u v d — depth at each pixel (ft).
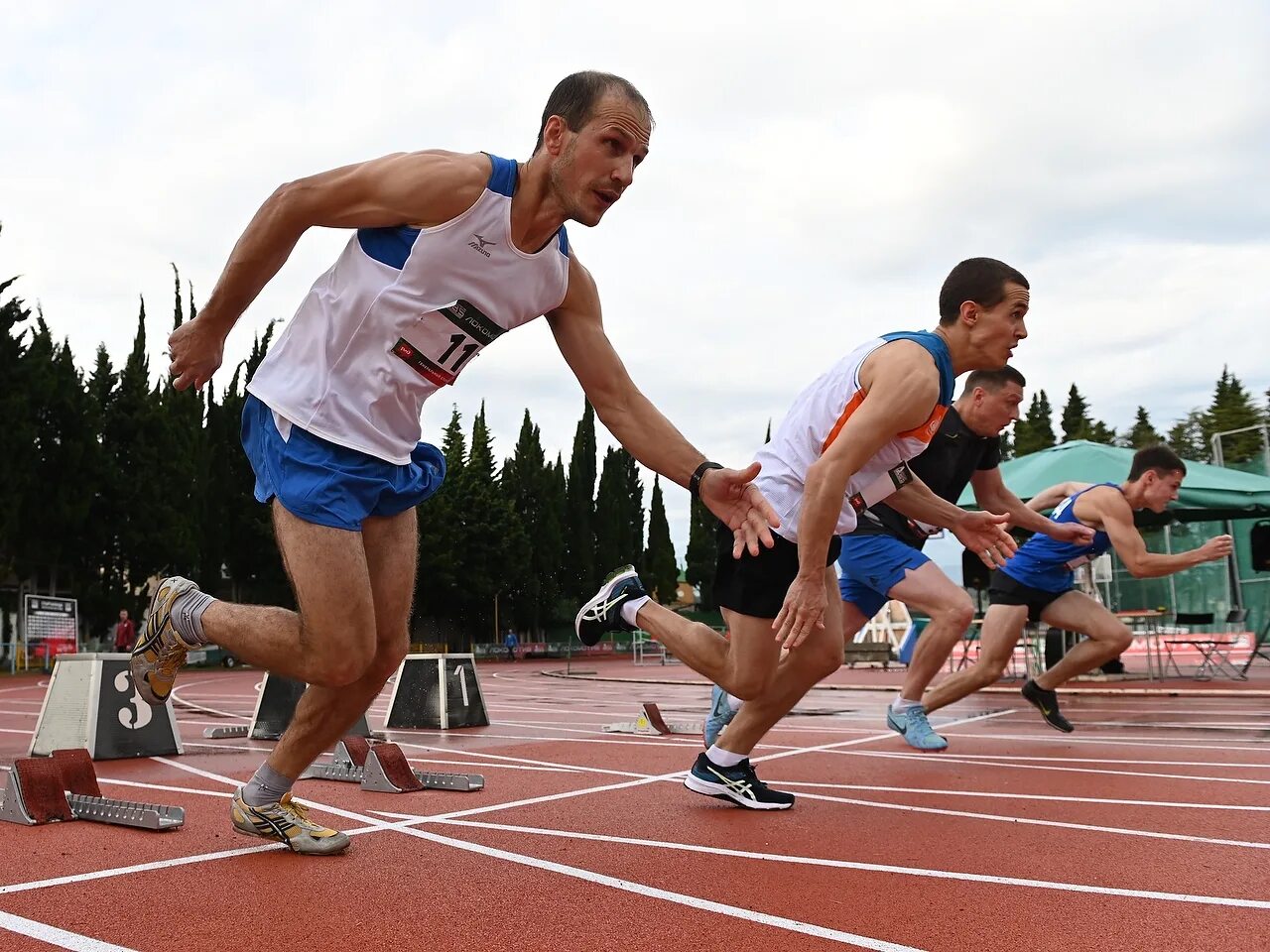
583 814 11.95
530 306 9.02
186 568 99.04
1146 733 22.33
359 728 21.72
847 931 7.20
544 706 34.78
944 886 8.52
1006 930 7.24
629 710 32.48
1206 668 48.39
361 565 8.50
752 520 10.02
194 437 105.91
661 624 12.59
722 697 18.52
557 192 8.34
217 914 7.58
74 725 17.57
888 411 10.66
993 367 12.50
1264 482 39.91
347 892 8.26
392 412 8.77
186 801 12.91
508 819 11.58
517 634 142.82
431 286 8.36
